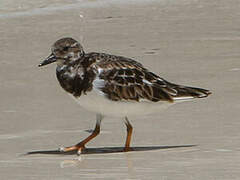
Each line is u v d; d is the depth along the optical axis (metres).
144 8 26.22
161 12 25.38
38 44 21.23
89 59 11.42
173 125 12.87
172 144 11.66
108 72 11.29
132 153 11.23
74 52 11.48
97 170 10.18
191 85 16.05
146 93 11.51
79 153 11.29
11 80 17.12
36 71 18.08
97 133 11.64
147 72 11.76
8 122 13.55
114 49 20.20
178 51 19.69
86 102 11.43
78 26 23.58
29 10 26.11
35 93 15.91
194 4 26.62
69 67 11.45
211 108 13.97
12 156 11.23
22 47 20.86
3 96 15.65
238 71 17.28
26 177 9.91
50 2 27.28
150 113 12.81
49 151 11.55
